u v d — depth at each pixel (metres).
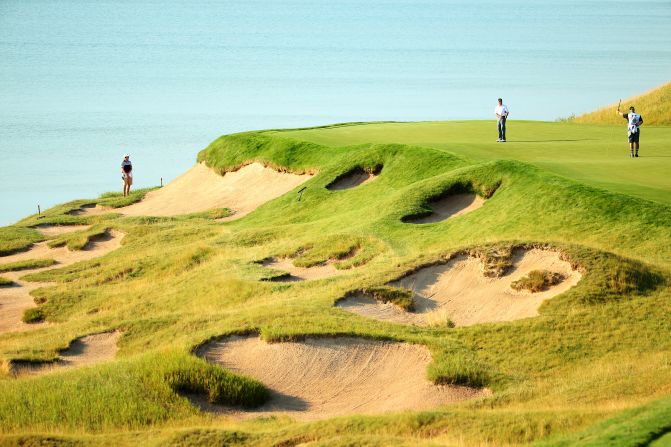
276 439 61.84
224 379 75.81
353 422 62.88
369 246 123.38
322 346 82.88
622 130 181.00
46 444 63.16
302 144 183.50
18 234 180.38
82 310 125.19
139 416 70.38
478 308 92.56
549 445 53.53
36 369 91.31
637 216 106.44
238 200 181.00
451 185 134.38
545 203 116.31
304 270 122.69
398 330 85.62
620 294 86.44
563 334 80.69
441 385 74.00
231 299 112.38
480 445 55.78
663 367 68.56
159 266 140.12
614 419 55.66
